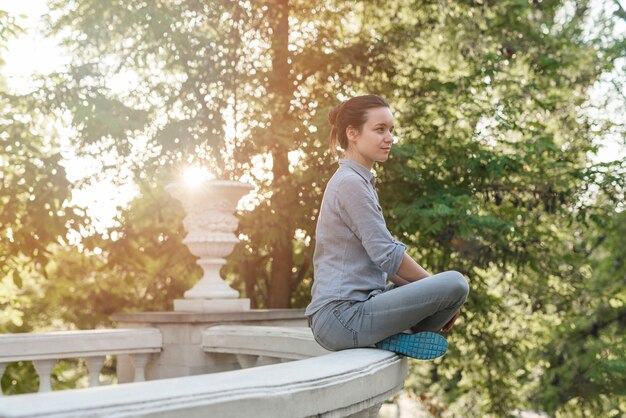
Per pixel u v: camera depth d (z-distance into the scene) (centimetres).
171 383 160
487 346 882
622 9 1053
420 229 720
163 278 889
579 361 1169
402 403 1748
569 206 873
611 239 1073
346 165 284
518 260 805
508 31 907
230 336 440
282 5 814
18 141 673
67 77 713
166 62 754
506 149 843
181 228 819
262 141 747
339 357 240
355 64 801
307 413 185
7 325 1016
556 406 1192
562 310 988
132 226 783
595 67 1047
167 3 743
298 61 812
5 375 836
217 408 152
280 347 404
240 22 792
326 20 862
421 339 267
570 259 924
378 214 268
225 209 500
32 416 121
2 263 676
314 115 759
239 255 764
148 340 468
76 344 438
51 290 981
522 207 830
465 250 778
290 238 790
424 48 871
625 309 1145
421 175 784
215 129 746
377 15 880
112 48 759
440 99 821
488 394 960
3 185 668
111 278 952
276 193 761
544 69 912
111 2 722
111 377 1170
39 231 667
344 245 273
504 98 826
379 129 283
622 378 1177
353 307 267
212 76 732
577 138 1029
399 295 262
